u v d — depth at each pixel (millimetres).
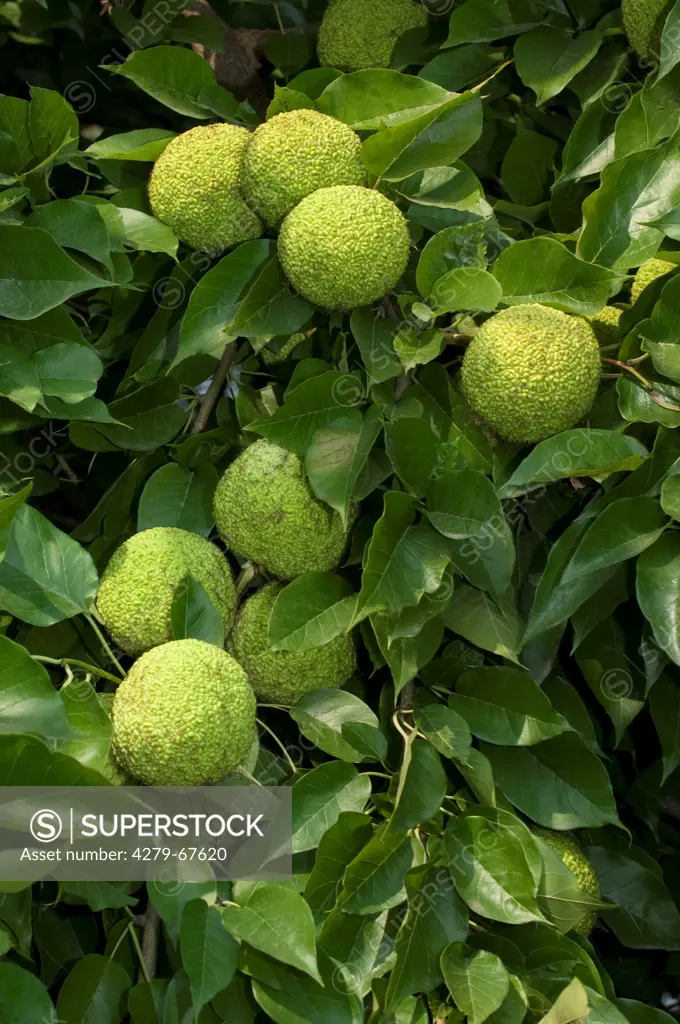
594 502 2176
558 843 2221
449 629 2271
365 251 2148
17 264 2162
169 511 2262
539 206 2396
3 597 2115
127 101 2658
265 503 2148
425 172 2277
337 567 2230
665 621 2119
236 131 2250
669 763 2238
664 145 2234
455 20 2350
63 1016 2117
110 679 2125
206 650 2090
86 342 2209
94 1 2627
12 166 2309
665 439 2160
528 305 2178
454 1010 2121
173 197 2240
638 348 2215
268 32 2607
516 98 2459
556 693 2244
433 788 2104
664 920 2281
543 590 2141
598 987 2121
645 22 2309
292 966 2078
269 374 2330
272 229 2248
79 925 2264
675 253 2215
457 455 2184
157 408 2309
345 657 2188
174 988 2100
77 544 2150
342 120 2270
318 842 2113
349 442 2160
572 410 2145
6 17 2609
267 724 2312
